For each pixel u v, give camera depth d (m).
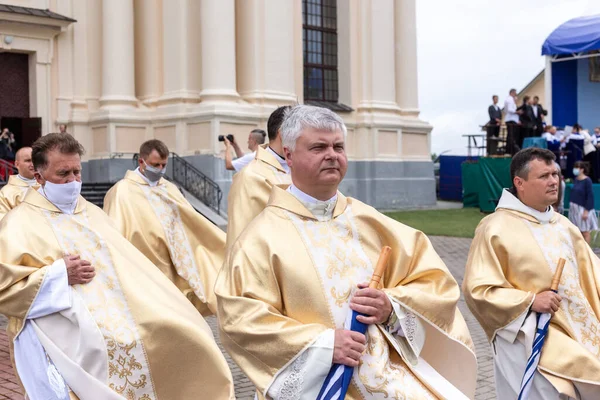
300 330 3.17
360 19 26.73
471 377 3.61
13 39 21.73
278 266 3.34
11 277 4.37
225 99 21.92
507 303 4.57
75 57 23.03
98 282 4.52
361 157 26.19
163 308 4.50
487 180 24.53
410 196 26.84
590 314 4.74
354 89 26.66
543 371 4.50
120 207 7.87
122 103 22.62
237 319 3.27
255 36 22.95
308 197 3.50
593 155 24.22
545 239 4.84
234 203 5.94
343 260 3.42
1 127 22.08
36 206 4.67
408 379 3.29
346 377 3.12
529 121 24.94
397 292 3.35
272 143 6.09
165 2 23.11
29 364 4.37
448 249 16.39
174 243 7.91
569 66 27.06
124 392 4.40
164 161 8.04
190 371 4.47
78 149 4.74
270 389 3.19
